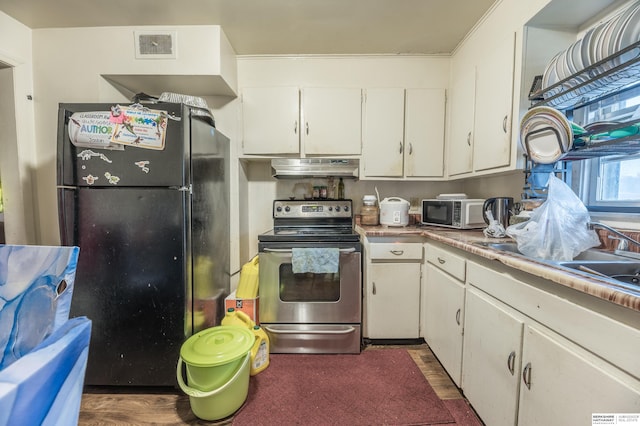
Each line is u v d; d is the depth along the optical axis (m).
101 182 1.42
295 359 1.78
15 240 1.77
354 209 2.48
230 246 2.23
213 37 1.83
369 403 1.39
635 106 1.15
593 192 1.38
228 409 1.30
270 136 2.17
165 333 1.46
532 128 1.23
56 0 1.55
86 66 1.83
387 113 2.17
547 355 0.86
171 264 1.45
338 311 1.84
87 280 1.45
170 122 1.42
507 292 1.06
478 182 2.28
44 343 0.49
